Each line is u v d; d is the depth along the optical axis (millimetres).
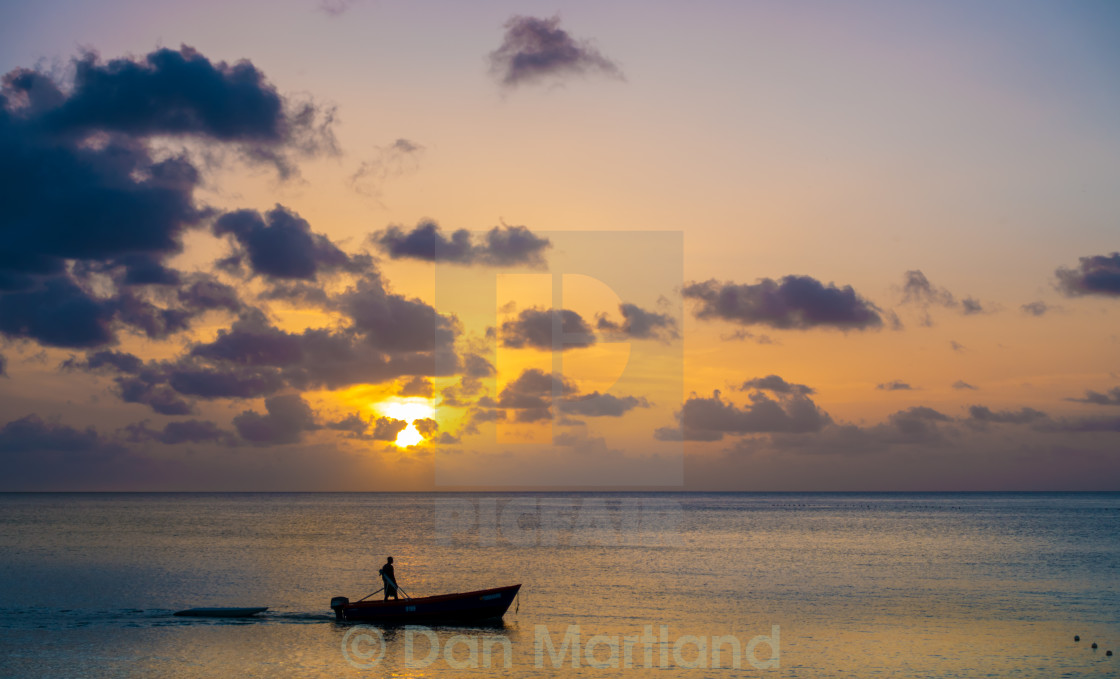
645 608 43469
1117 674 30156
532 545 83500
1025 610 44344
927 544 90500
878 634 37062
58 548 77938
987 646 34625
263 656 31312
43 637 34344
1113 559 73750
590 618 40250
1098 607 45469
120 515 155875
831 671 30344
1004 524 136250
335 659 31031
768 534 107125
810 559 71938
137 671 28922
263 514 164500
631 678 29062
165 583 52312
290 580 53812
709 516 168625
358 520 136250
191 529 108938
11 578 54750
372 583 52750
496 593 38156
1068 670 30781
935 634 37125
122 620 38188
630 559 69625
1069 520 151500
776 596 48531
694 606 44438
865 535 106062
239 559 67375
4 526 115250
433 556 70625
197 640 33969
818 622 39969
